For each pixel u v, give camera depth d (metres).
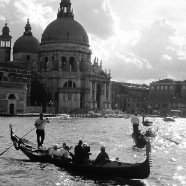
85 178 30.92
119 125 114.81
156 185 29.14
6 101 158.38
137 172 30.00
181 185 29.09
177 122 162.50
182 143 59.38
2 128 79.88
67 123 116.12
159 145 55.25
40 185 28.27
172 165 37.16
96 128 95.56
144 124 117.69
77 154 33.59
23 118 135.88
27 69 198.25
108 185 28.98
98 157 32.56
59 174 31.91
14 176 30.69
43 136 42.28
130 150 48.03
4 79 179.62
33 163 36.06
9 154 40.97
